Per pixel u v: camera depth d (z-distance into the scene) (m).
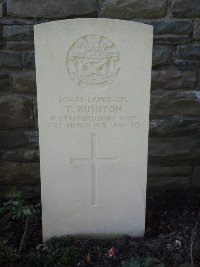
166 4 2.97
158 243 2.80
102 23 2.39
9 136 3.26
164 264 2.59
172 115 3.27
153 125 3.28
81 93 2.52
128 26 2.39
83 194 2.76
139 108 2.57
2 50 3.04
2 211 2.87
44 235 2.86
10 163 3.34
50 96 2.51
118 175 2.73
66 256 2.67
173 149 3.36
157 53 3.09
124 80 2.50
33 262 2.64
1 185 3.41
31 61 3.07
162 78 3.16
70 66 2.46
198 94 3.21
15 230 3.01
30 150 3.31
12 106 3.17
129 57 2.46
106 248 2.79
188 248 2.76
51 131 2.59
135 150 2.67
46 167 2.67
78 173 2.71
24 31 2.99
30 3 2.92
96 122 2.59
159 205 3.37
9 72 3.09
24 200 3.40
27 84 3.12
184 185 3.50
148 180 3.47
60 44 2.41
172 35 3.05
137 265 2.51
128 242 2.82
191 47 3.09
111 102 2.55
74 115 2.56
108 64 2.47
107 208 2.82
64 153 2.65
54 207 2.78
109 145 2.65
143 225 2.88
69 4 2.94
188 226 3.04
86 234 2.89
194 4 2.98
